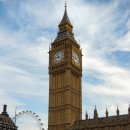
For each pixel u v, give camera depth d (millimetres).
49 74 142875
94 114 124938
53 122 133000
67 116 128500
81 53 150125
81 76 146000
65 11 156750
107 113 122562
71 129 125500
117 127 115188
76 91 139500
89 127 122000
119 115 119875
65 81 135375
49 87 140500
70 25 152500
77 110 136375
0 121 140375
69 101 131250
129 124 112812
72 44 144000
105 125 118312
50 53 146000
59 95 135750
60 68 139250
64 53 140500
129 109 115562
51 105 136625
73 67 140500
